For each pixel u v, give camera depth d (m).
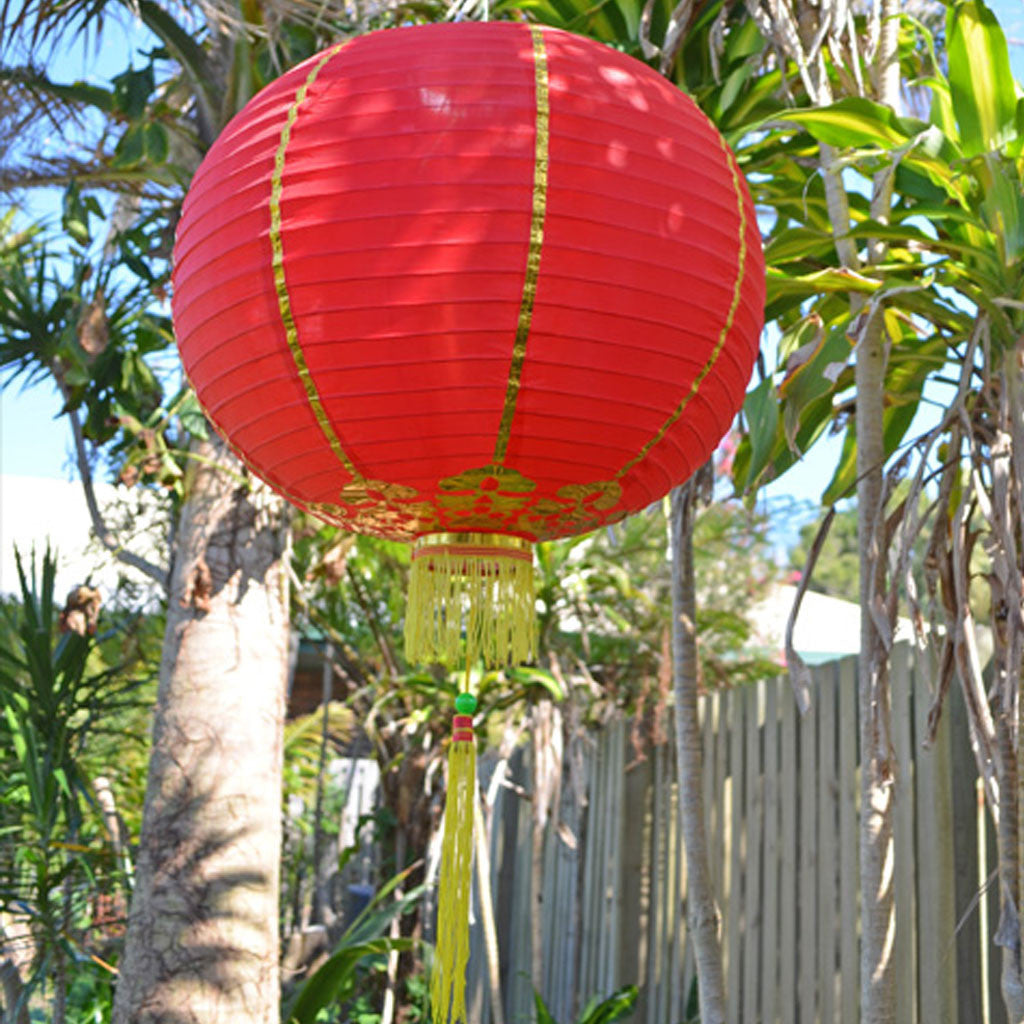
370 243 1.66
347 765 10.21
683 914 5.00
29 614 4.68
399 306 1.66
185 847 3.87
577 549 6.16
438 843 4.98
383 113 1.70
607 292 1.69
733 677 6.51
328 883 8.31
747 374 1.98
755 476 2.88
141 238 4.57
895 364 3.34
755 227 1.92
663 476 1.95
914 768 3.46
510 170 1.67
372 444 1.78
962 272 2.61
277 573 4.16
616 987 5.39
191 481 4.15
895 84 3.01
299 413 1.78
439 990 2.03
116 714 5.47
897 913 3.44
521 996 6.89
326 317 1.69
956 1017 3.17
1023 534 2.45
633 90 1.79
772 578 6.93
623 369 1.73
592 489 1.86
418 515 1.94
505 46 1.75
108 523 6.07
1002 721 2.42
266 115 1.79
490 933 4.98
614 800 5.74
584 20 3.62
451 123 1.68
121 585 5.99
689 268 1.76
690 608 3.60
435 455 1.78
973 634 2.47
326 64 1.79
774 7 2.79
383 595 7.06
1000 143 2.69
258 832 3.95
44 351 4.60
